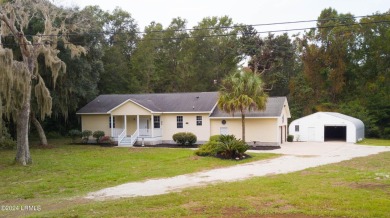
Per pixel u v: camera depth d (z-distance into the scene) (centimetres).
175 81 5759
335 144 3375
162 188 1312
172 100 3625
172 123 3441
